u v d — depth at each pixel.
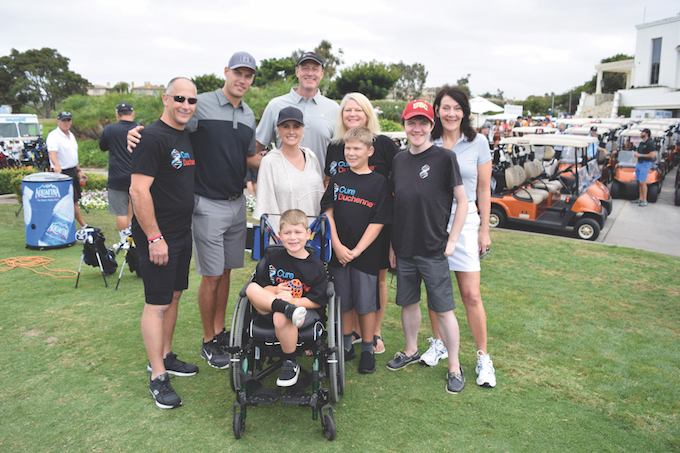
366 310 3.43
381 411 2.98
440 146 3.45
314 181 3.48
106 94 25.17
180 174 3.02
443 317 3.24
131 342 3.85
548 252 7.14
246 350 2.74
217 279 3.54
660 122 19.02
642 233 8.84
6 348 3.69
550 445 2.64
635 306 4.94
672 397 3.18
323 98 4.10
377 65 47.53
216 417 2.89
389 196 3.36
